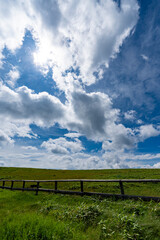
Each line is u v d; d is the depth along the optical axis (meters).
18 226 3.75
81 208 5.44
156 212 4.82
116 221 4.32
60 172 43.00
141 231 3.81
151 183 13.29
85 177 26.34
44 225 3.89
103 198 7.67
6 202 8.48
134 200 6.64
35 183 20.45
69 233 3.81
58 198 8.78
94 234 3.97
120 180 7.39
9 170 50.31
